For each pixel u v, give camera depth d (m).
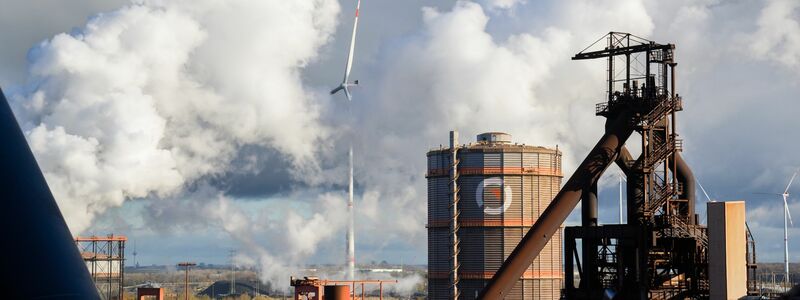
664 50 73.75
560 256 115.69
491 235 111.88
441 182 115.88
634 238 69.50
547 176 114.25
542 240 73.38
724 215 61.66
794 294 17.44
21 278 8.34
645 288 68.31
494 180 112.25
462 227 112.94
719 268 61.81
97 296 8.75
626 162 74.69
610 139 73.25
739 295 61.69
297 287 124.69
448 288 113.81
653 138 73.69
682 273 71.25
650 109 73.00
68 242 8.84
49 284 8.45
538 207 113.12
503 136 118.81
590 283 72.38
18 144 8.84
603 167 73.25
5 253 8.37
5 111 8.84
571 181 73.62
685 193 73.56
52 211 8.86
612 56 75.69
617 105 74.44
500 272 73.25
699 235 69.44
